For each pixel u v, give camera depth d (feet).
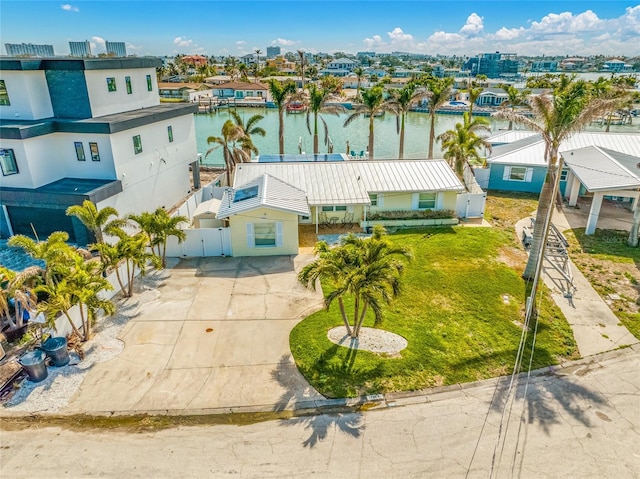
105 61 83.82
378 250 46.50
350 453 35.78
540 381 44.73
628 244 77.71
